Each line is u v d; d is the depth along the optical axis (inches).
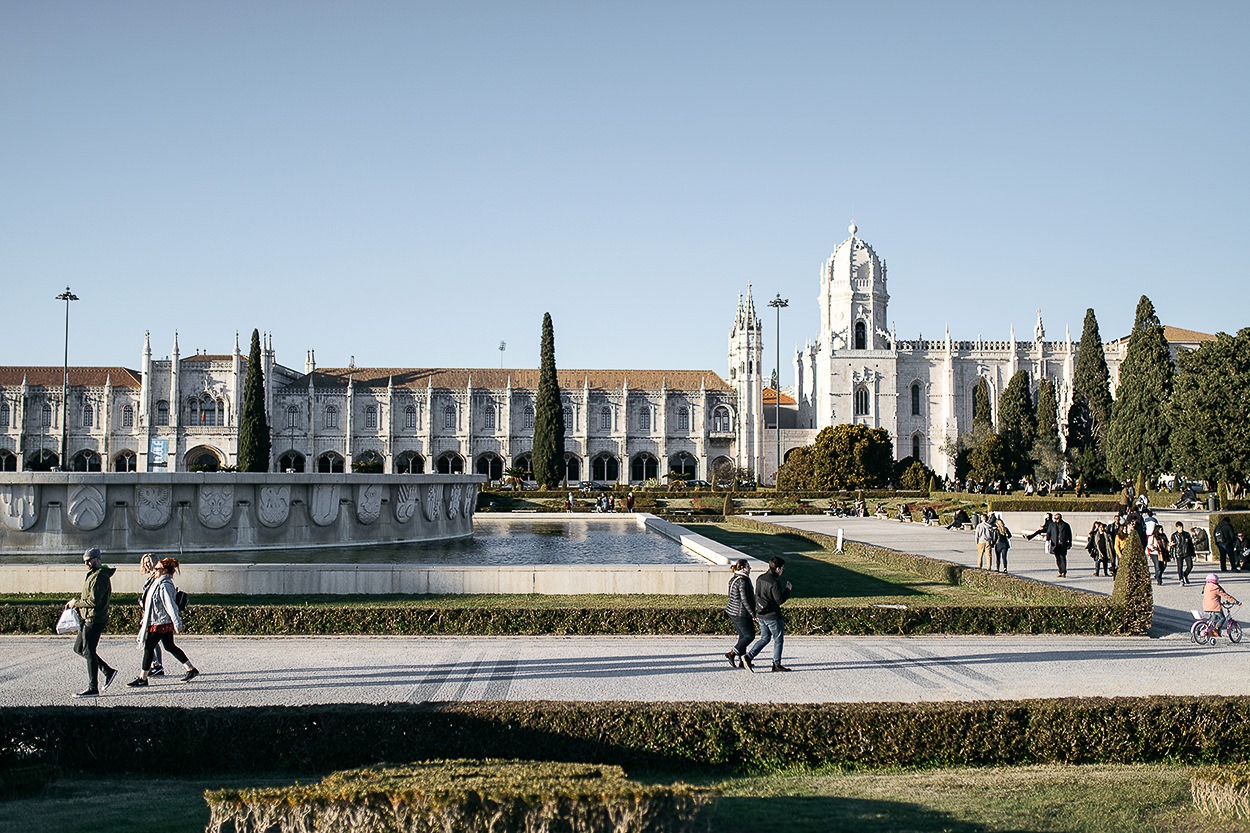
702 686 792.3
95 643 748.0
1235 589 1477.6
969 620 1053.2
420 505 1930.4
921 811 494.9
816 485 4635.8
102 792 544.7
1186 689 787.4
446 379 6092.5
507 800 402.3
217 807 414.9
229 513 1617.9
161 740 593.6
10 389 5595.5
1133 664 892.6
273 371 5900.6
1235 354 3316.9
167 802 516.4
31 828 460.4
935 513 3157.0
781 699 748.6
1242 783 479.8
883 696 761.6
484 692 767.7
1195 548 2032.5
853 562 1787.6
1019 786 548.4
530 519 2901.1
